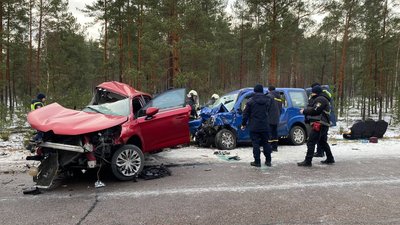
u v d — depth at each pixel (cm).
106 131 580
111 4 2627
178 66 1820
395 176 638
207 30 2033
